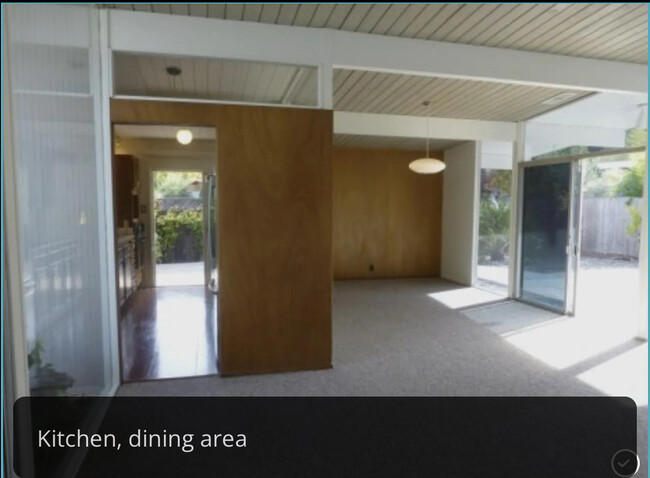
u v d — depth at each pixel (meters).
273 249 3.28
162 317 5.08
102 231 2.92
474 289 6.91
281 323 3.34
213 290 6.38
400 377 3.28
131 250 6.16
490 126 6.10
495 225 6.85
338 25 3.23
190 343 4.09
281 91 3.75
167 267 8.02
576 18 3.09
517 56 3.67
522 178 6.02
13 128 1.50
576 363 3.56
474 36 3.41
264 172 3.22
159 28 3.00
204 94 3.89
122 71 3.18
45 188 1.96
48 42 2.04
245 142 3.18
